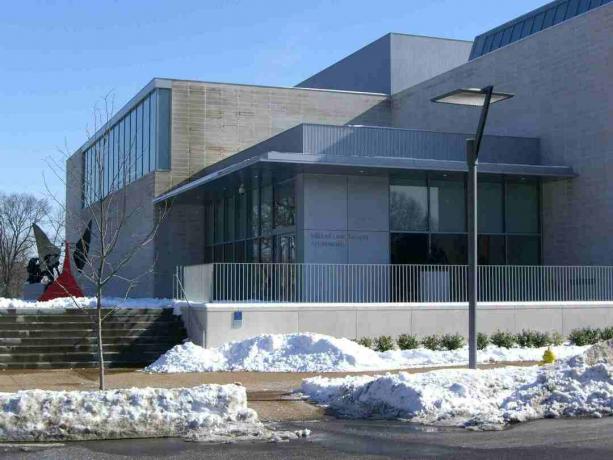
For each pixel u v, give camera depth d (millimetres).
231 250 34594
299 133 28141
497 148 31141
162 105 37969
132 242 40281
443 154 29953
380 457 9852
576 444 10523
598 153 29234
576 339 23703
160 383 17016
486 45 43250
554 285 26406
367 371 18609
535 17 39875
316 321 22172
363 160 26453
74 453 10250
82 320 22422
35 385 16750
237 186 31875
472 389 13812
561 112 31000
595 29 29641
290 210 28828
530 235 31297
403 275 25797
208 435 11430
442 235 29594
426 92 39375
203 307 21422
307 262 27641
